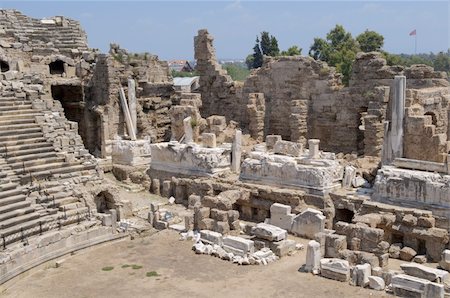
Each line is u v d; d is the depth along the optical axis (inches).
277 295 890.7
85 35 2108.8
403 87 1269.7
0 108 1333.7
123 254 1103.6
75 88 1934.1
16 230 1042.1
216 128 1738.4
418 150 1301.7
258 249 1099.9
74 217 1166.3
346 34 3737.7
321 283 936.9
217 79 1963.6
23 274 994.1
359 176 1330.0
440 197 1106.7
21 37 1908.2
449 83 1605.6
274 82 1793.8
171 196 1518.2
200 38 1989.4
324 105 1678.2
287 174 1317.7
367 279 922.1
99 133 1888.5
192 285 941.8
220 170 1476.4
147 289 931.3
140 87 1959.9
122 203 1322.6
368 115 1455.5
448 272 969.5
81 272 1011.9
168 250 1120.8
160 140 2016.5
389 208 1141.7
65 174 1270.9
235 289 920.3
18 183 1175.0
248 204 1338.6
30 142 1293.1
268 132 1817.2
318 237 1037.2
